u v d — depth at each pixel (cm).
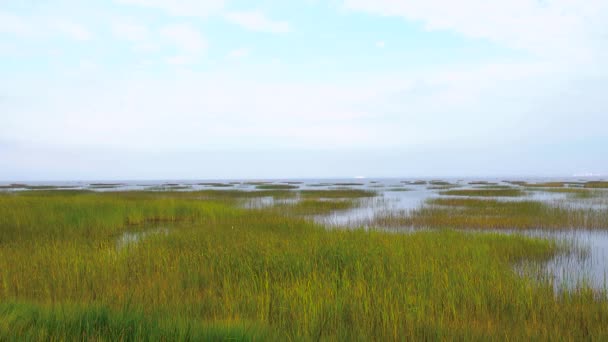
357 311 528
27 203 1705
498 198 3119
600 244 1214
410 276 698
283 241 1008
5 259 809
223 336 410
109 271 738
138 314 467
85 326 420
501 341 441
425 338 449
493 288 622
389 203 2864
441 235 1174
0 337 376
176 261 808
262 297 577
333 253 839
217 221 1597
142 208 1827
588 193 3716
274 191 4484
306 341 430
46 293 606
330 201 2886
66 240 1111
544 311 536
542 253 1038
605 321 509
